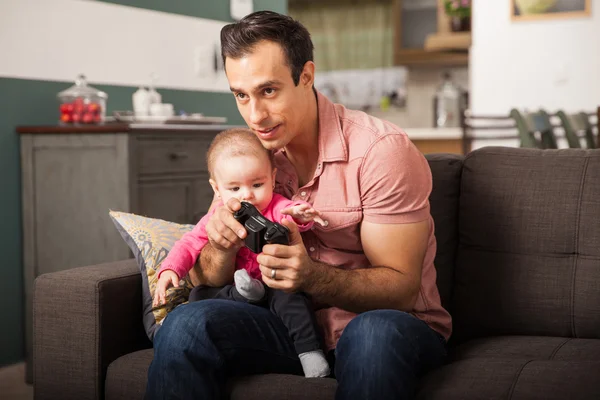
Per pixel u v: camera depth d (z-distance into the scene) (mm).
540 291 1756
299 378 1490
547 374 1347
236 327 1492
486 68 5465
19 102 2953
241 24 1494
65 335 1720
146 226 1889
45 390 1751
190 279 1691
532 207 1799
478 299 1812
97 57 3264
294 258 1408
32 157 2955
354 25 7879
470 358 1538
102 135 2805
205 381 1431
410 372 1357
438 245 1878
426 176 1583
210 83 3916
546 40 5305
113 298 1726
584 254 1740
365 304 1497
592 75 5219
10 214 2943
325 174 1594
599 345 1625
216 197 1730
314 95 1620
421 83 7391
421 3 7160
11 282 2955
